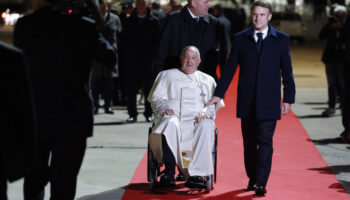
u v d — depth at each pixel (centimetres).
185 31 1495
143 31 2378
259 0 1333
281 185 1449
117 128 2275
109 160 1709
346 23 2019
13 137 780
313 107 2867
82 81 1004
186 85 1393
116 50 2656
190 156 1357
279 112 1345
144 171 1582
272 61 1338
